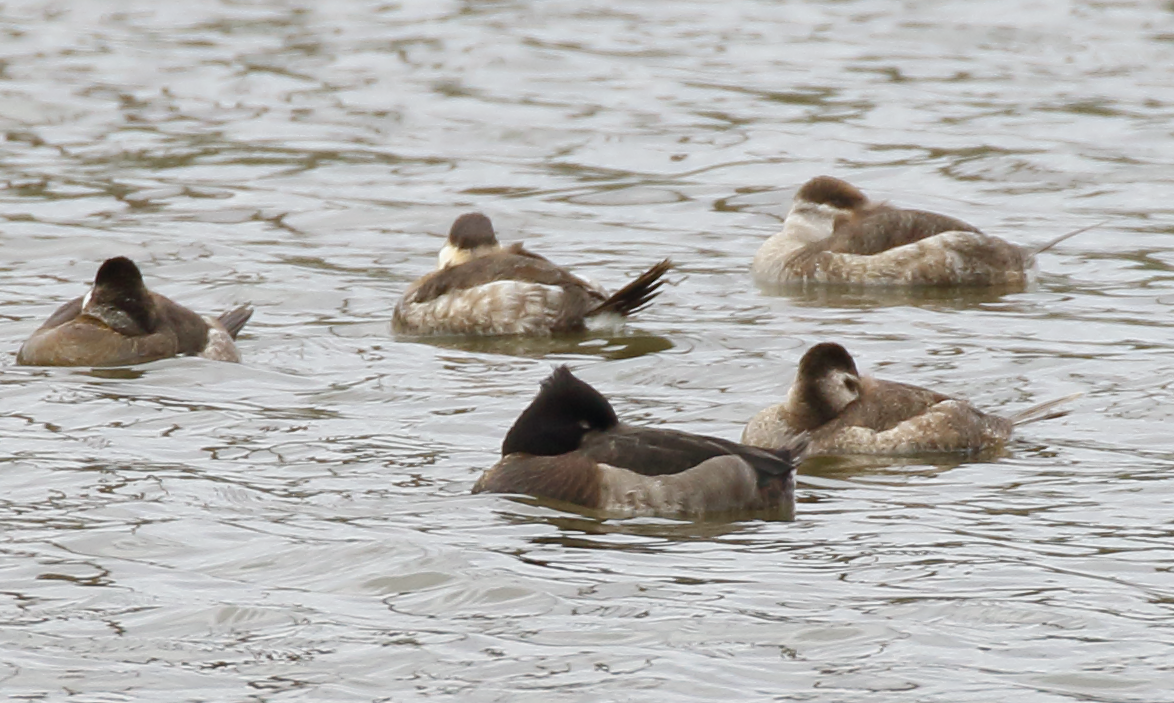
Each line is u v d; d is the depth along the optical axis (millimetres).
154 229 24094
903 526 12188
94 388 15867
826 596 10758
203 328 17516
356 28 38594
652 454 12656
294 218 25000
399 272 22078
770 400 15938
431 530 11961
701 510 12484
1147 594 10766
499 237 24109
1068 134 29672
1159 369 16750
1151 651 9914
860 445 14328
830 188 22453
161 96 32750
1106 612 10477
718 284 21625
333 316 19766
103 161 28328
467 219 20000
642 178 27641
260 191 26547
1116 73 34312
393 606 10641
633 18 39969
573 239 24031
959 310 19891
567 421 13000
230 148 29281
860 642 10047
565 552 11547
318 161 28500
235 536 11812
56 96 32375
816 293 21141
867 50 36625
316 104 32344
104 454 13734
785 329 18922
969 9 40375
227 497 12648
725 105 32156
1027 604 10594
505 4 41062
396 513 12336
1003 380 16484
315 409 15336
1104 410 15352
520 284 18844
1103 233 23906
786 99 32531
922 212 22062
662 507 12453
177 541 11711
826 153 28938
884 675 9602
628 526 12156
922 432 14266
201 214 25125
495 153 29281
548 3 41156
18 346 17750
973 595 10750
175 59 35594
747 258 23188
